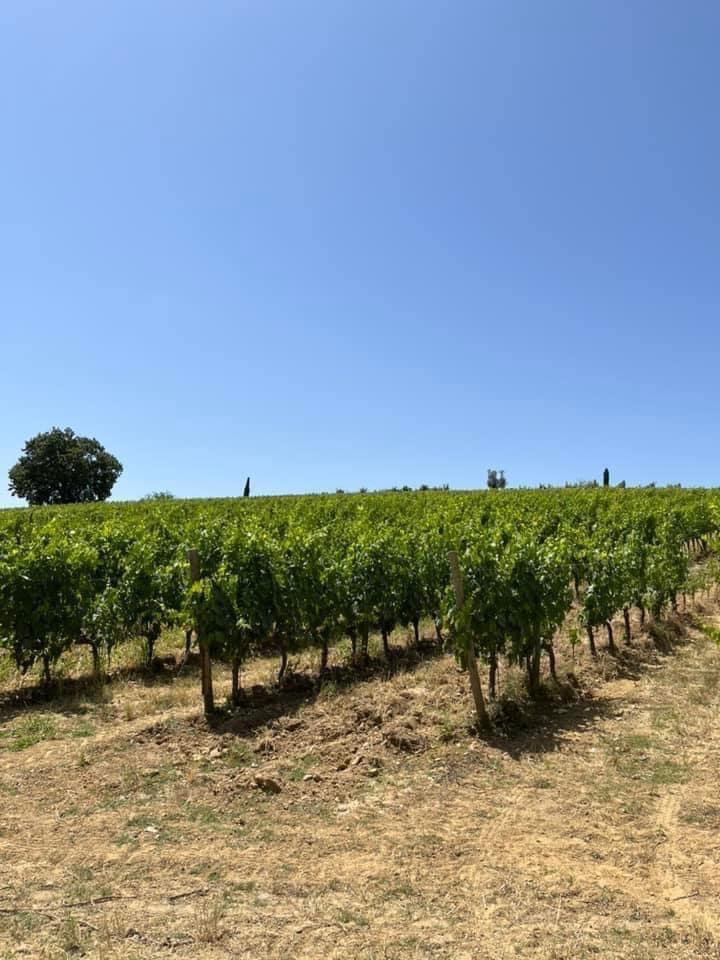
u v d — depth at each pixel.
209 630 7.82
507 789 5.79
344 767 6.32
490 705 7.66
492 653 8.02
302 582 9.09
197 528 12.97
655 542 14.09
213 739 6.97
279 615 8.63
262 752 6.66
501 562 8.22
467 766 6.30
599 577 9.98
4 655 10.23
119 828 5.14
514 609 7.91
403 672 9.34
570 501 23.00
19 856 4.70
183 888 4.29
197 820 5.29
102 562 11.71
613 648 10.28
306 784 5.95
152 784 5.96
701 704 7.84
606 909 4.03
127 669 10.04
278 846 4.86
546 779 5.96
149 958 3.57
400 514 20.12
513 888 4.27
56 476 78.38
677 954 3.60
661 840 4.84
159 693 8.69
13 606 8.80
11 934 3.76
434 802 5.57
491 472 58.38
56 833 5.06
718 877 4.34
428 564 10.82
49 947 3.64
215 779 6.05
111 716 7.84
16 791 5.80
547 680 8.74
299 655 10.51
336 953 3.61
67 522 19.66
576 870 4.46
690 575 16.27
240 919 3.94
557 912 4.00
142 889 4.28
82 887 4.28
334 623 9.89
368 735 6.95
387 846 4.83
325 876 4.43
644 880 4.34
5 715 7.94
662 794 5.58
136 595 9.97
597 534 13.70
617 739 6.84
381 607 10.20
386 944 3.69
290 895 4.22
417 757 6.52
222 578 8.29
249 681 9.11
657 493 28.39
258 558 8.78
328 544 11.51
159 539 13.16
